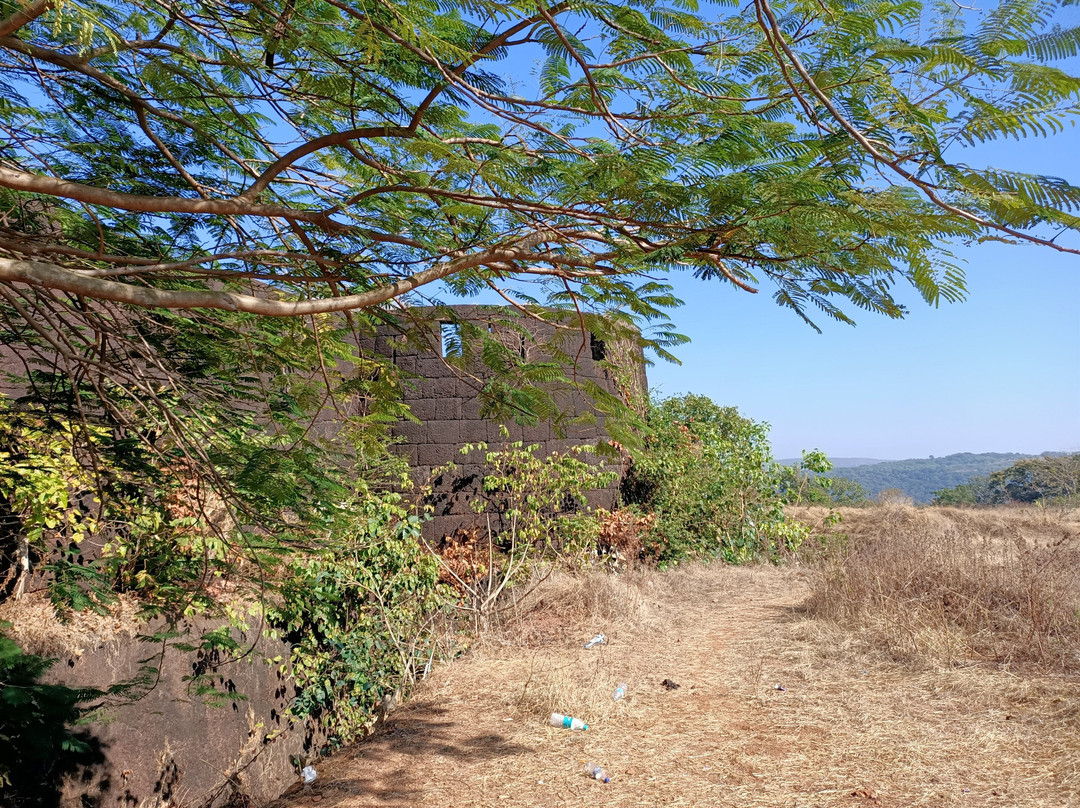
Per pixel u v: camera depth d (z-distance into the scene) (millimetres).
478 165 1934
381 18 1836
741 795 3572
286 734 5352
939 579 6363
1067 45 1234
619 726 4613
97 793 3777
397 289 2125
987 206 1402
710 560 10797
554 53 1939
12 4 1702
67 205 2609
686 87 2020
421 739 4613
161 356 2898
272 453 2705
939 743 3977
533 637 6855
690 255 2035
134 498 3561
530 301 2977
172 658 4461
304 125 2773
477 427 10117
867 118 1561
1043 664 4953
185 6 2342
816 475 12273
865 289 1955
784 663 5684
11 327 2645
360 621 6156
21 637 3697
